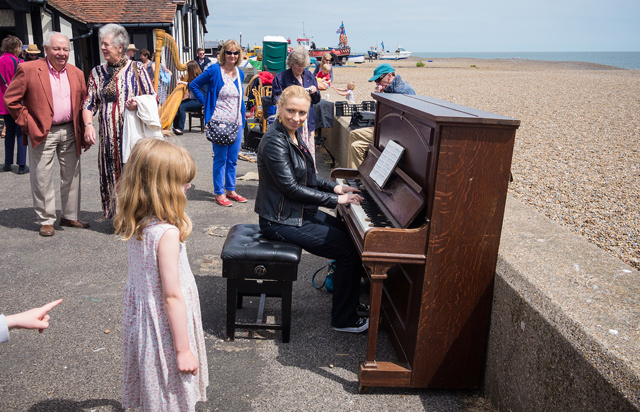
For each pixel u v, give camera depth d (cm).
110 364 279
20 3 1347
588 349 176
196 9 2359
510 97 1789
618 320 188
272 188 309
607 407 163
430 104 295
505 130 232
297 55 535
